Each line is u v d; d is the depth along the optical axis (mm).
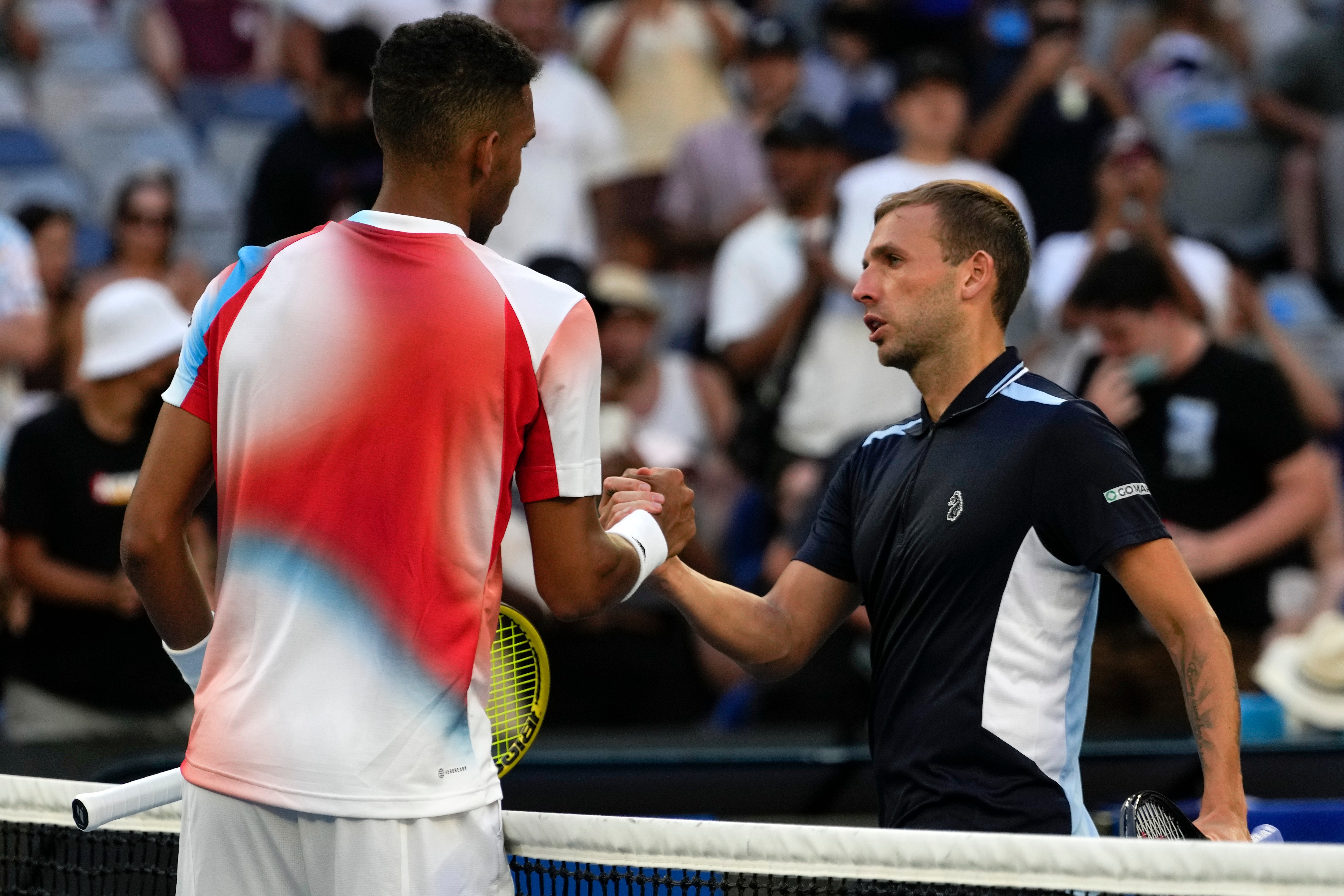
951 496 8953
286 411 7750
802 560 10039
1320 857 7000
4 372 22500
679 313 29453
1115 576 8734
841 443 20984
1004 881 7520
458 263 7934
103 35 41156
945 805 8695
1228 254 23938
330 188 21906
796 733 16125
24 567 17188
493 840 7902
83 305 24359
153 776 8539
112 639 17234
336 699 7582
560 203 27031
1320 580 19422
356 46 21828
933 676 8883
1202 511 17719
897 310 9312
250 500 7785
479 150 8094
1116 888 7352
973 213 9281
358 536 7652
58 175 36062
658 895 8297
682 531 9242
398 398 7699
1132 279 17453
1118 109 29531
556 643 17344
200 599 8398
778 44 30234
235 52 39938
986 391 9195
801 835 7902
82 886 9695
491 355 7789
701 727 18531
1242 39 38125
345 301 7816
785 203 25172
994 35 32281
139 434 17766
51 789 9336
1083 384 18406
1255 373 17609
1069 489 8672
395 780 7535
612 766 14188
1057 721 8711
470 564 7766
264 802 7555
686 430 24109
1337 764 13938
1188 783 14000
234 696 7734
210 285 8227
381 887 7496
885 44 34000
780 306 24562
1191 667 8414
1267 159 34688
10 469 17359
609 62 31859
